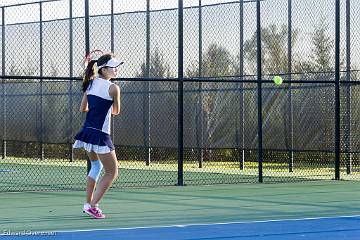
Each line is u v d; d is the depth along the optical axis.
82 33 30.41
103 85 13.36
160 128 28.62
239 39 27.44
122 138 29.78
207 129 27.55
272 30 27.06
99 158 13.41
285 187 20.03
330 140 24.58
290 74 26.16
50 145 32.91
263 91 26.30
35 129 31.59
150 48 29.31
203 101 27.80
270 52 27.00
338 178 22.73
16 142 33.78
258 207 15.34
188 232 11.68
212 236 11.26
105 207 15.34
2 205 15.74
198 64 28.39
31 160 33.22
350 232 11.71
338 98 22.73
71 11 30.73
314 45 26.19
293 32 26.59
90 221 13.12
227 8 27.78
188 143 28.17
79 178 23.98
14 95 32.31
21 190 19.20
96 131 13.31
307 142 25.03
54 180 23.14
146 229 12.02
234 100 26.84
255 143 26.12
